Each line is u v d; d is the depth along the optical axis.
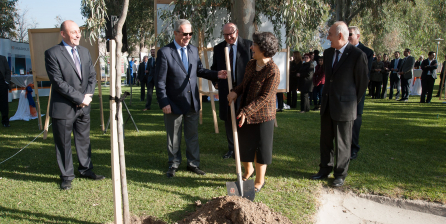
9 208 2.95
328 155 3.72
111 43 2.26
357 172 3.90
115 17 3.29
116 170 2.37
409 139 5.50
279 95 8.93
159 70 3.68
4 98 6.67
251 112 3.00
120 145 2.39
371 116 7.93
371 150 4.83
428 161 4.29
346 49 3.49
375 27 16.89
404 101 11.29
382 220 2.96
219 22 6.18
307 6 5.80
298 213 2.88
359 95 3.54
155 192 3.32
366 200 3.29
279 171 3.97
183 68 3.75
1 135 5.92
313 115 8.19
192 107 3.84
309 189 3.43
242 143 3.27
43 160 4.38
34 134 6.04
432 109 9.20
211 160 4.41
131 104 10.82
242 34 5.27
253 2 5.26
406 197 3.22
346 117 3.44
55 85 3.29
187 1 5.82
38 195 3.25
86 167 3.69
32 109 7.97
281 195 3.27
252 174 3.87
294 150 4.87
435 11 19.62
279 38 6.25
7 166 4.12
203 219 2.60
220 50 4.28
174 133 3.82
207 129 6.45
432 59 10.66
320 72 9.02
